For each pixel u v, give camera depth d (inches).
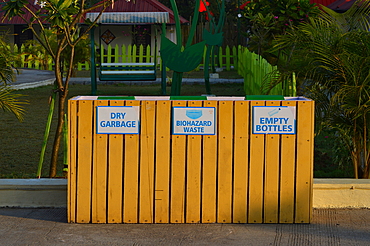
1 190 245.6
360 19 287.1
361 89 245.9
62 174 310.0
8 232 212.7
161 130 217.2
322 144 401.4
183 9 1555.1
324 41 262.2
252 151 218.1
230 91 699.4
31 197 246.1
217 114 216.7
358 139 271.6
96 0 1002.7
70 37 284.2
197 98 223.1
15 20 1134.4
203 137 217.3
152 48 1136.8
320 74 270.7
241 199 221.0
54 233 211.3
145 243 200.5
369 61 253.3
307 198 221.1
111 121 216.7
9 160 349.1
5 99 285.4
